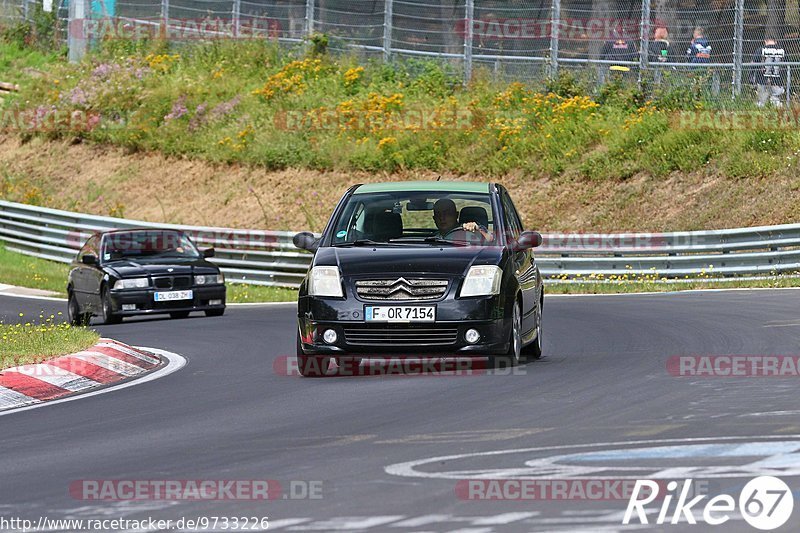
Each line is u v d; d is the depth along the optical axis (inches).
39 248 4399.6
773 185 3762.3
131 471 989.2
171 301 2822.3
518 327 1621.6
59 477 978.7
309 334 1555.1
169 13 5851.4
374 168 4640.8
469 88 4936.0
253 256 3777.1
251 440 1115.3
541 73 4842.5
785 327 2023.9
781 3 4200.3
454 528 754.8
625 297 2923.2
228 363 1856.5
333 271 1565.0
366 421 1190.9
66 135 5418.3
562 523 761.0
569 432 1080.2
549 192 4220.0
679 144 4104.3
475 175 4461.1
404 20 5182.1
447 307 1524.4
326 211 4515.3
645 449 984.9
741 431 1056.2
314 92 5152.6
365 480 903.7
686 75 4436.5
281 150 4817.9
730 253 3208.7
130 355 1893.5
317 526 772.6
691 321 2230.6
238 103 5241.1
